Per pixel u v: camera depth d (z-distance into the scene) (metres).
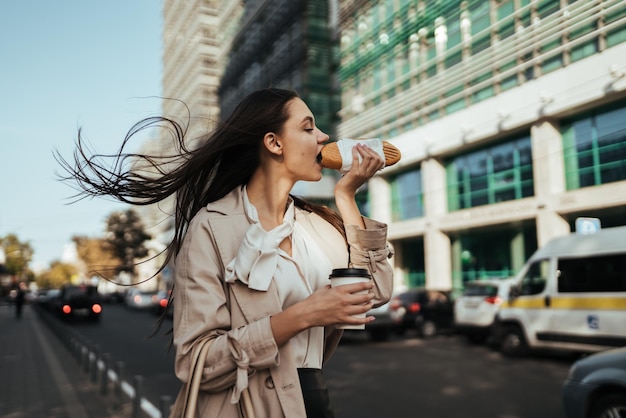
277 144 1.31
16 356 10.98
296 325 1.08
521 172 15.44
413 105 17.20
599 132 11.62
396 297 14.64
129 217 52.81
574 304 8.76
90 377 7.91
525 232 17.70
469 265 19.86
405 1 16.47
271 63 26.05
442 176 18.81
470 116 15.62
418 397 6.57
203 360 1.11
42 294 43.12
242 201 1.31
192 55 38.25
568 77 9.75
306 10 23.02
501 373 8.38
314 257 1.38
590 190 12.42
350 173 1.36
